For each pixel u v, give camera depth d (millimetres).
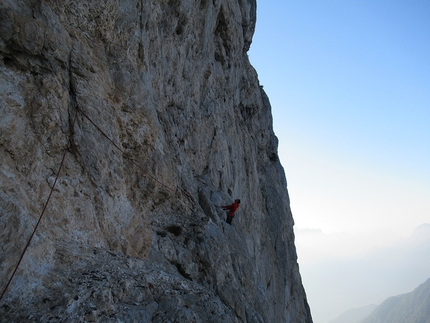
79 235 7465
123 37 10297
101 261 7531
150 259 9938
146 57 12109
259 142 34781
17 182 6250
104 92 9109
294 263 35219
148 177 10992
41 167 6945
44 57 7199
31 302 5605
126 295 7129
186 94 18328
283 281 30484
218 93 23375
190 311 7926
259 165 34031
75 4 8578
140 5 11281
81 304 6086
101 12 9242
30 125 6820
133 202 10086
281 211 34406
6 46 6441
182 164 15750
